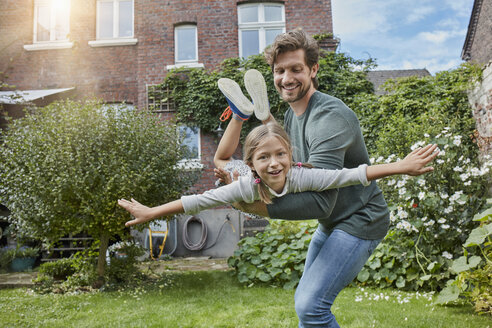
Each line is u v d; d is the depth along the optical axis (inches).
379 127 270.7
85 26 362.0
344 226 62.2
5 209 298.5
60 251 277.1
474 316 112.3
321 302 58.4
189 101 322.7
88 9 364.5
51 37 363.3
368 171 49.4
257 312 126.6
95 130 175.6
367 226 62.5
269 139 50.0
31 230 177.3
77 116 179.6
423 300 135.2
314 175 50.5
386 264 157.3
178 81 332.2
